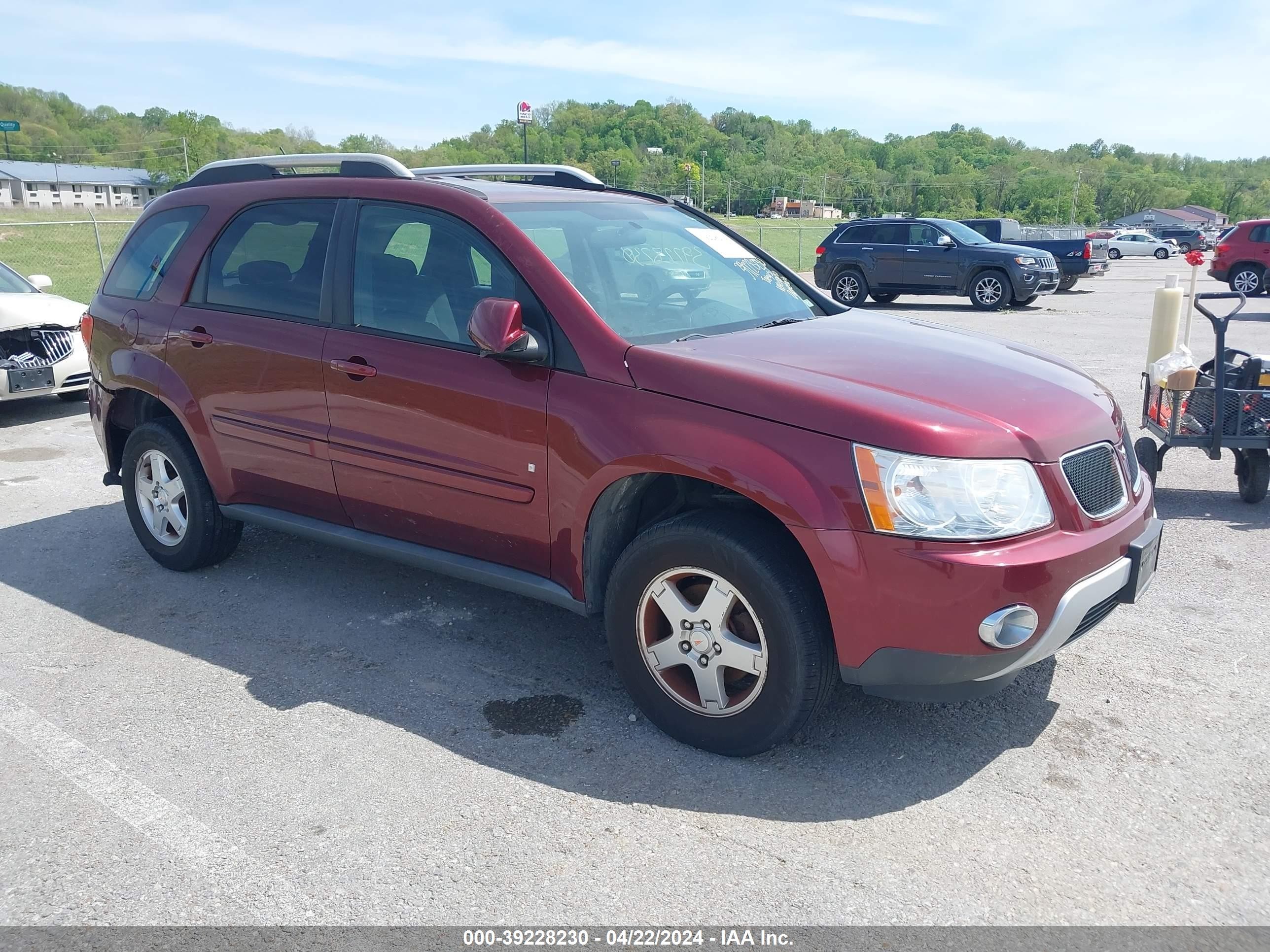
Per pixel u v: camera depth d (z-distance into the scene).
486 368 3.47
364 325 3.85
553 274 3.42
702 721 3.18
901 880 2.58
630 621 3.26
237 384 4.20
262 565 4.93
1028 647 2.82
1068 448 3.00
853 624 2.84
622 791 3.00
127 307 4.69
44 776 3.11
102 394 4.86
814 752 3.21
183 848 2.74
